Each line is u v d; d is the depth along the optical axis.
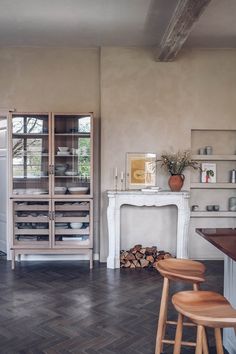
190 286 4.19
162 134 5.24
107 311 3.47
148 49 5.20
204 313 1.75
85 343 2.85
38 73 5.29
